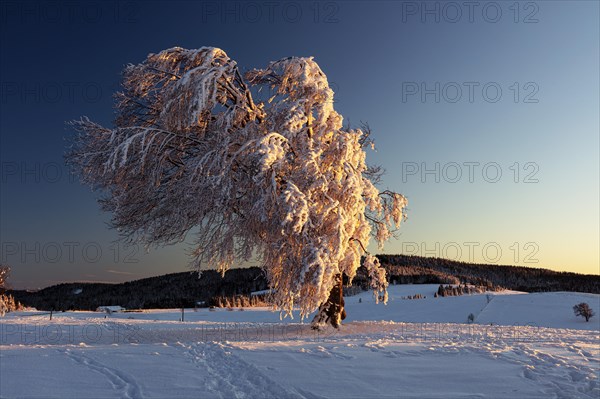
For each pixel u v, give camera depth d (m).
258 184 17.67
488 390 9.20
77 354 10.68
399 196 22.02
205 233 19.97
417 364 11.04
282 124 19.30
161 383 8.78
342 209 18.66
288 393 8.60
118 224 21.02
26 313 36.84
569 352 13.45
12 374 8.79
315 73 20.64
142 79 20.36
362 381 9.52
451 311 48.69
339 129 20.81
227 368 10.15
